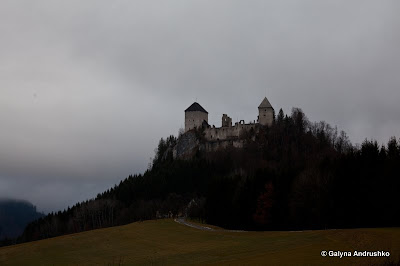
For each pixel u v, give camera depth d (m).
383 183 103.75
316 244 79.00
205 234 125.00
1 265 103.69
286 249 78.44
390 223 103.12
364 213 108.44
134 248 110.75
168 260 88.69
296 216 128.38
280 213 136.75
